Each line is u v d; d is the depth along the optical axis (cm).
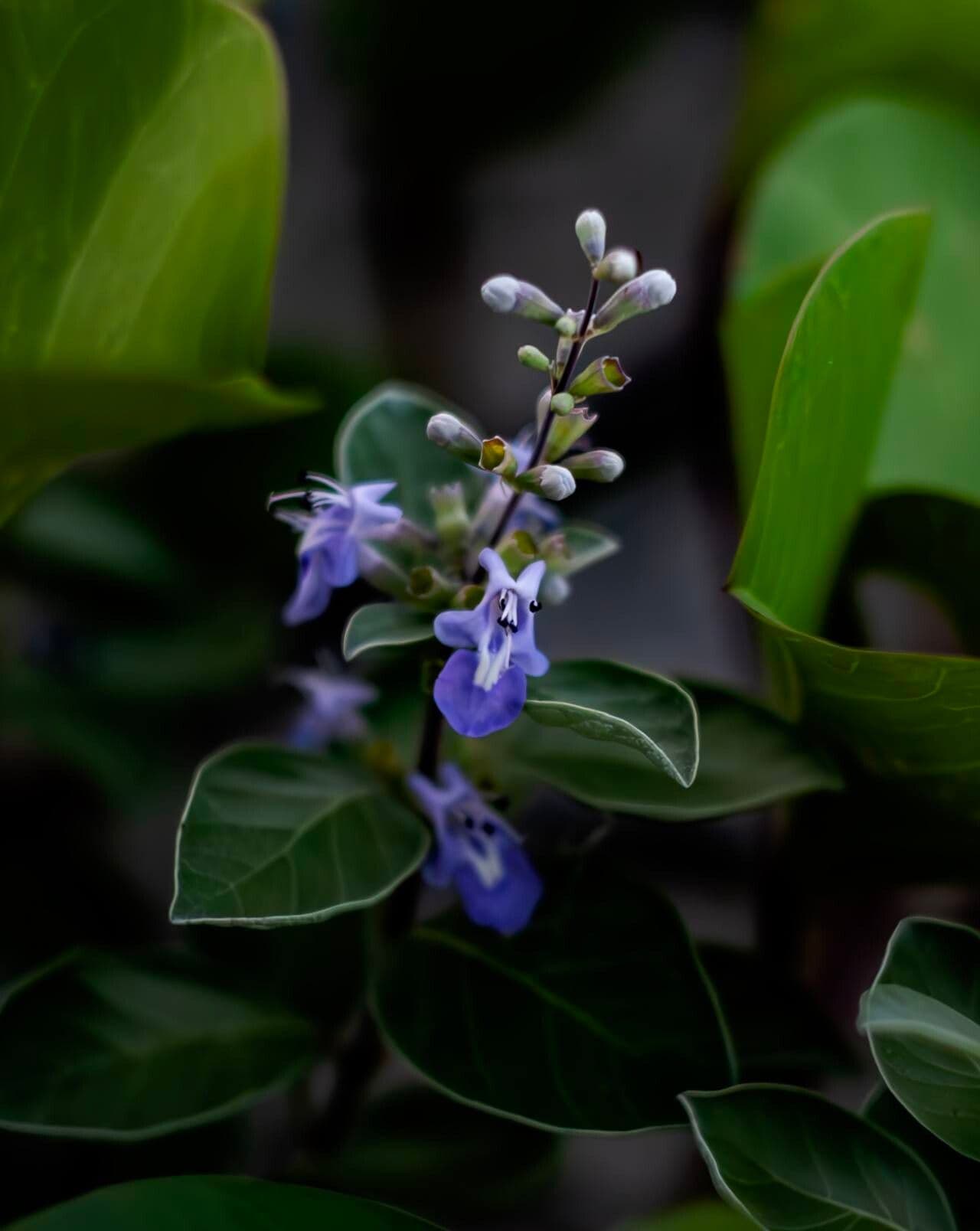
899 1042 21
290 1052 24
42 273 23
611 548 24
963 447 27
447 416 22
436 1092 26
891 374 25
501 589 22
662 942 23
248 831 23
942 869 25
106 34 22
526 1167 25
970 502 24
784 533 23
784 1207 21
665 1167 30
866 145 29
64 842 30
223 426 25
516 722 24
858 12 30
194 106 23
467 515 25
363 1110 26
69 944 29
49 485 30
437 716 23
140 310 24
